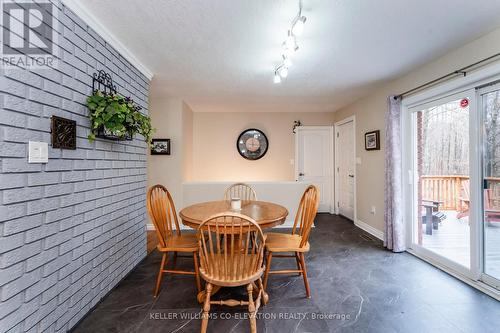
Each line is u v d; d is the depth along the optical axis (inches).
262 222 69.4
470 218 81.8
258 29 73.4
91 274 66.8
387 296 74.1
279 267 94.3
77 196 61.1
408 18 67.7
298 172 195.8
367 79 117.9
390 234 112.7
